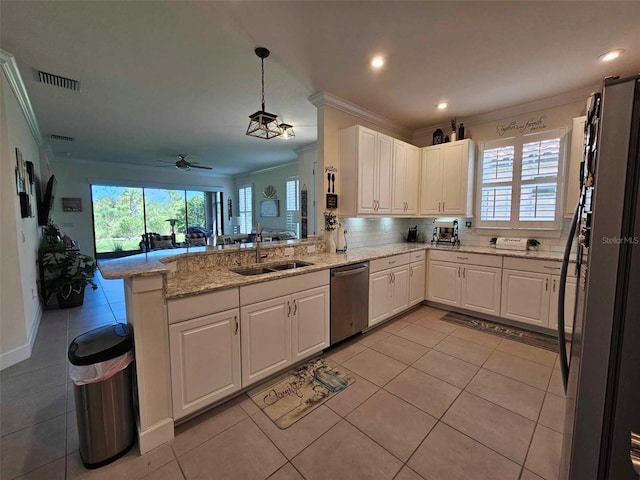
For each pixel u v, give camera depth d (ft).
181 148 19.79
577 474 2.80
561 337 3.80
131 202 27.04
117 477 4.77
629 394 2.51
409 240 14.89
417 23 6.54
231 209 32.71
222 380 6.27
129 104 11.76
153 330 5.28
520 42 7.22
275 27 6.77
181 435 5.66
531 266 10.11
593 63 8.21
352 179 10.69
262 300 6.94
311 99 10.66
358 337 10.02
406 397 6.77
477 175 12.61
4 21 6.65
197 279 6.69
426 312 12.57
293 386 7.20
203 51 7.87
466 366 8.12
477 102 11.03
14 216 8.51
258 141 17.92
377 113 12.13
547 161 10.73
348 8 6.08
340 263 8.96
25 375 7.80
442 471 4.84
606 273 2.52
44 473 4.83
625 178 2.40
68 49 7.82
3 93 8.32
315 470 4.89
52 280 13.48
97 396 4.86
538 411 6.29
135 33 7.09
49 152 20.66
